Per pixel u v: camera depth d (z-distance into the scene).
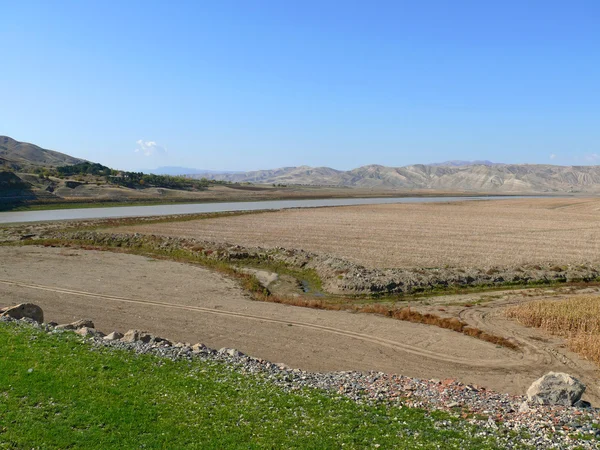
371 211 120.94
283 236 71.56
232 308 34.72
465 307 36.03
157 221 92.50
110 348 21.00
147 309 34.12
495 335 29.34
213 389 17.22
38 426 13.80
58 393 15.95
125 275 45.59
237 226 85.00
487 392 19.12
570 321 30.06
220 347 26.64
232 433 13.90
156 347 21.81
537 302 34.66
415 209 128.75
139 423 14.25
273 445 13.20
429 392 18.30
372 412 15.74
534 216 106.12
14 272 46.09
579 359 25.52
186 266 50.81
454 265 49.25
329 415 15.39
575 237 70.50
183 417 14.80
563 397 17.17
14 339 21.03
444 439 13.80
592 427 14.73
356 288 40.50
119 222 89.31
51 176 178.62
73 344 21.08
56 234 71.19
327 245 62.78
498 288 42.34
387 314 33.75
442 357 25.70
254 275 46.78
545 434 14.11
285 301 37.09
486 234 73.94
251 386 17.73
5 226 82.81
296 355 25.64
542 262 50.69
